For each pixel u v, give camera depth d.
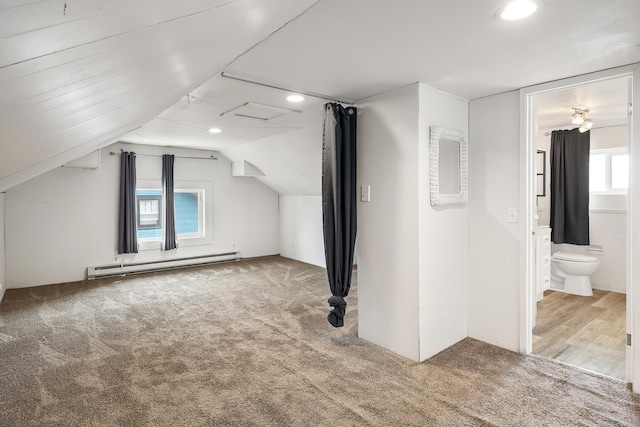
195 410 2.06
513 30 1.73
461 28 1.70
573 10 1.52
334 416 2.00
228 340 3.03
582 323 3.41
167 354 2.76
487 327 2.96
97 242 5.25
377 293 2.90
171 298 4.24
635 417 1.98
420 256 2.60
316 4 1.46
